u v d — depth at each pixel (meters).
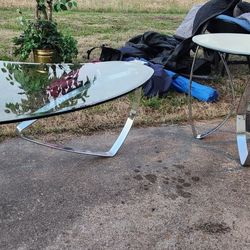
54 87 2.52
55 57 4.12
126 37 6.42
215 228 2.11
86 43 5.83
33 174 2.49
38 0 4.18
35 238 1.99
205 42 2.70
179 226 2.11
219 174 2.59
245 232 2.09
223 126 3.32
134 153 2.79
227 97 3.95
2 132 2.94
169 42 4.65
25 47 4.13
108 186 2.41
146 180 2.48
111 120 3.27
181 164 2.68
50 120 3.19
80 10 9.45
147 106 3.56
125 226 2.09
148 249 1.95
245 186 2.47
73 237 2.00
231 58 5.03
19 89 2.48
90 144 2.90
